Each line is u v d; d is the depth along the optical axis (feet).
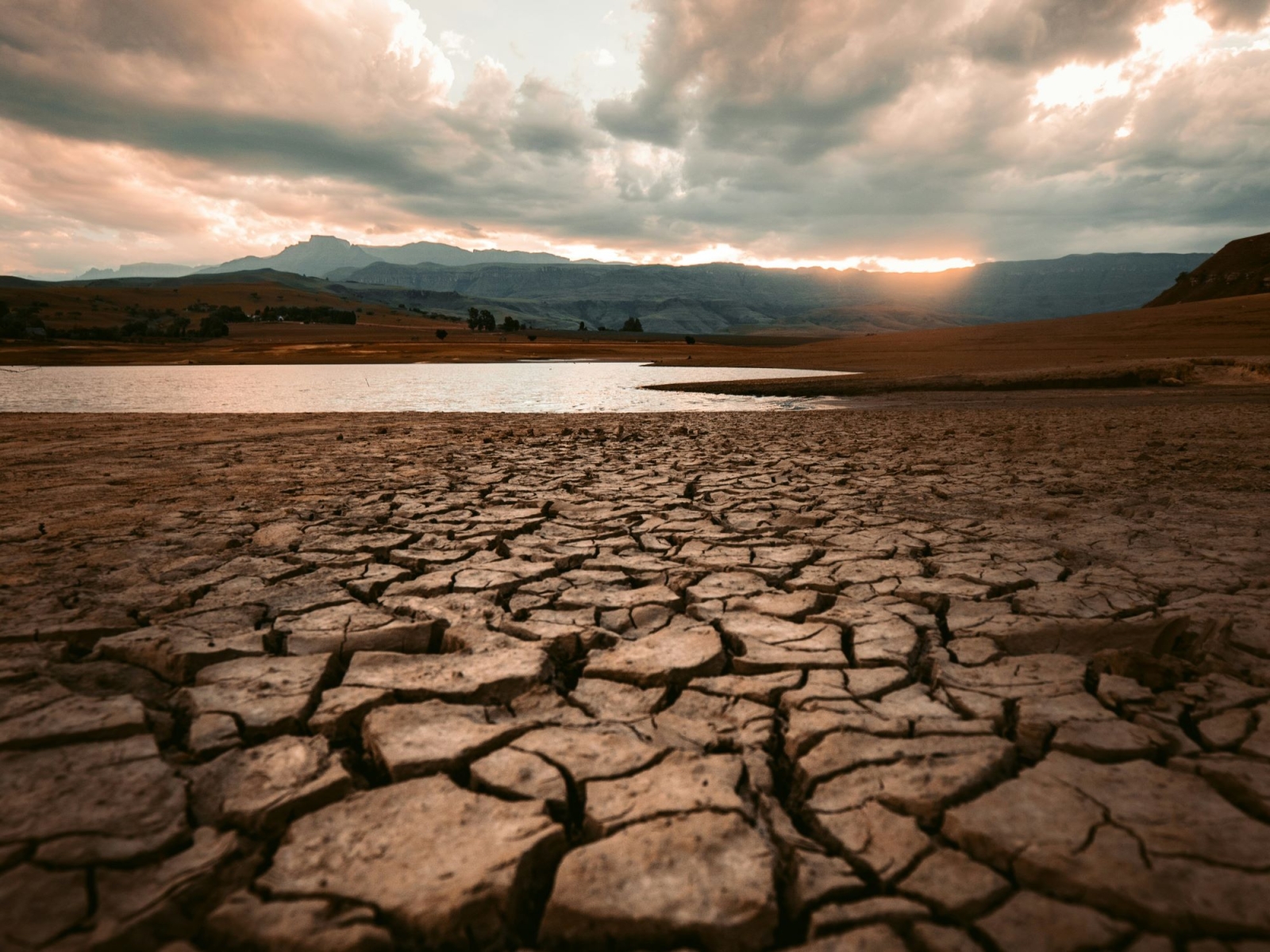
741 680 10.17
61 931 5.43
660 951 5.58
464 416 67.00
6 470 31.78
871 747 8.18
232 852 6.40
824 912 5.71
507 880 5.98
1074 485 26.04
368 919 5.62
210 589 14.33
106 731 8.37
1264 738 8.14
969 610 12.90
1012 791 7.25
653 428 53.72
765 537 18.90
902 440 43.19
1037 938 5.45
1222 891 5.80
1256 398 72.59
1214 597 13.29
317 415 68.44
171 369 213.66
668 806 7.04
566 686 10.53
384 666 10.55
